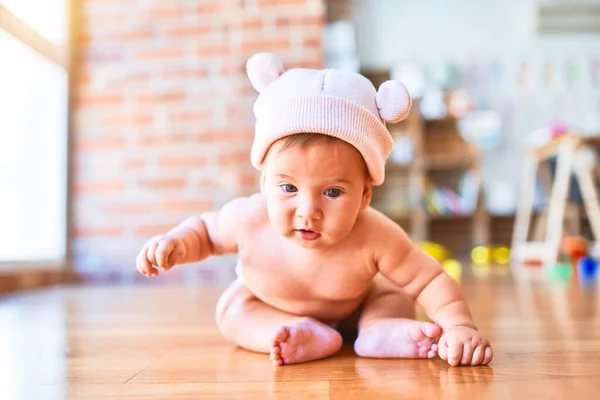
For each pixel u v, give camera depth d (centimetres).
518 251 398
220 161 265
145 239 264
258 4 267
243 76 267
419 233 435
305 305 87
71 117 267
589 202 346
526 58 482
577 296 171
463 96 454
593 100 478
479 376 69
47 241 253
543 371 71
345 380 68
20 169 226
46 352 90
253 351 88
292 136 73
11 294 196
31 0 236
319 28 265
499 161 479
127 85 269
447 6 484
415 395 60
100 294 195
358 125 74
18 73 224
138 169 266
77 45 270
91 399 61
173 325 119
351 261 83
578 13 468
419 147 443
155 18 270
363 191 79
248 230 85
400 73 462
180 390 65
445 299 84
